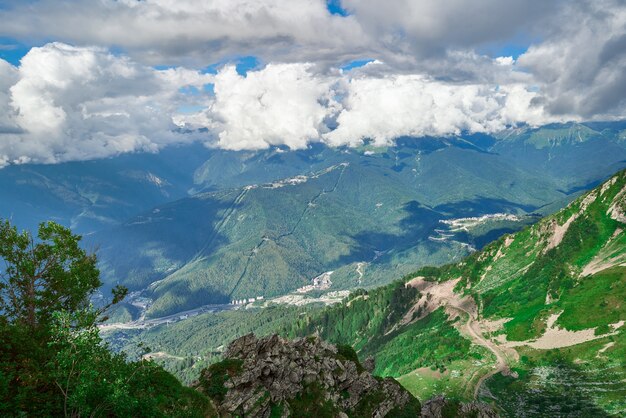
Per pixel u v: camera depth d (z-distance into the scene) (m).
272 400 73.81
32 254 59.53
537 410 185.75
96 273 65.19
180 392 62.44
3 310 57.62
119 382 40.38
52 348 50.22
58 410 42.59
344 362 93.94
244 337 83.62
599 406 178.25
